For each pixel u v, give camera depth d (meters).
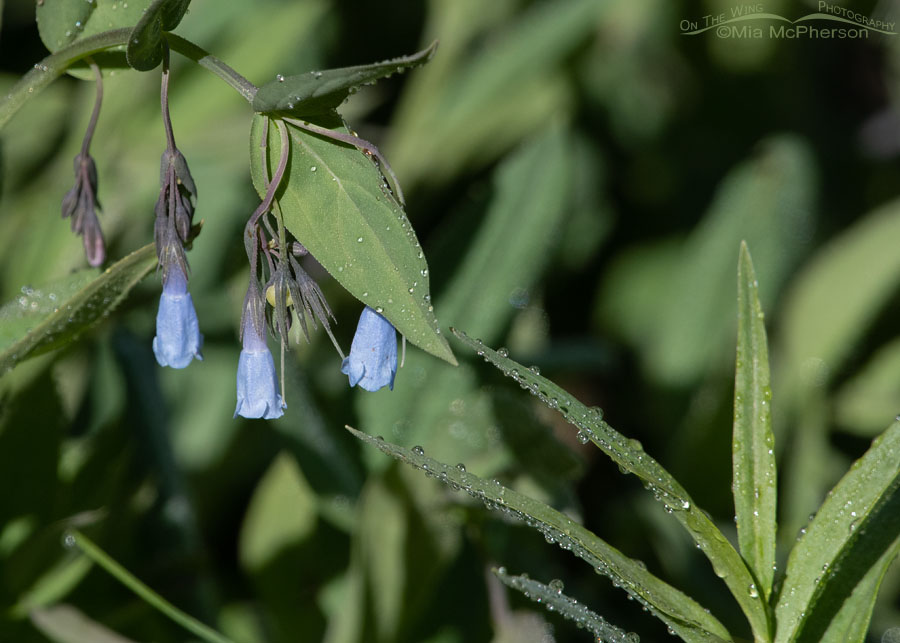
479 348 0.50
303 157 0.51
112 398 0.60
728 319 0.66
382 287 0.51
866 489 0.51
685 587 0.60
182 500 0.59
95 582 0.58
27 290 0.53
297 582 0.59
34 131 0.62
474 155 0.69
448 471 0.50
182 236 0.51
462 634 0.58
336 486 0.59
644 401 0.68
